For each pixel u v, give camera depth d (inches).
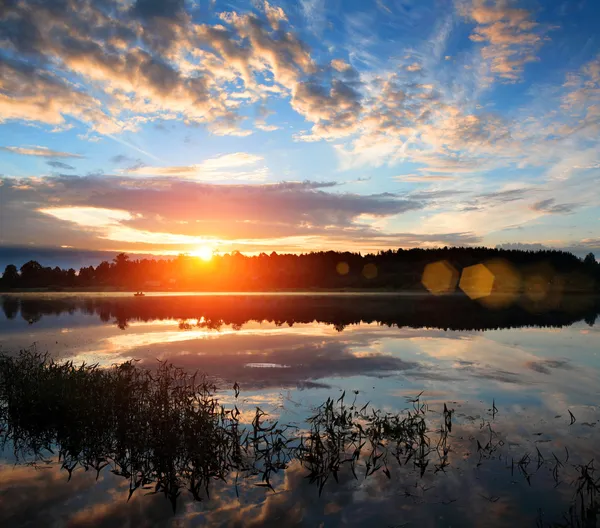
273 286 4426.7
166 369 488.7
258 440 323.9
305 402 420.5
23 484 270.1
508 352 694.5
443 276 4690.0
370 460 301.3
